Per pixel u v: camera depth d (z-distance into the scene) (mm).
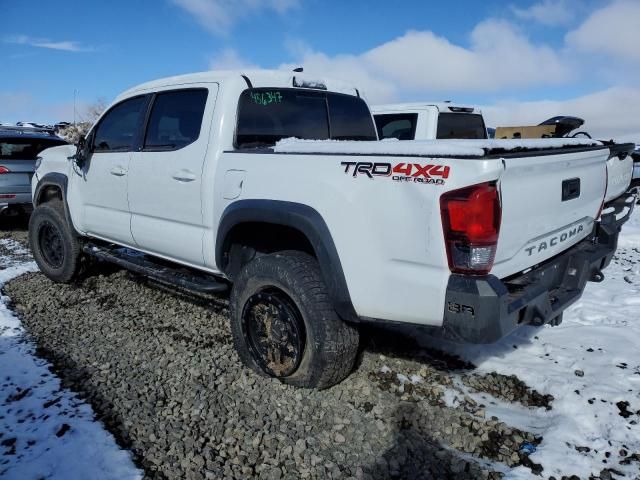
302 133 3629
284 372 2922
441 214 2170
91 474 2250
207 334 3789
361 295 2520
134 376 3152
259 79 3422
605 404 2807
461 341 2268
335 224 2547
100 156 4238
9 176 7555
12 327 3947
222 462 2350
